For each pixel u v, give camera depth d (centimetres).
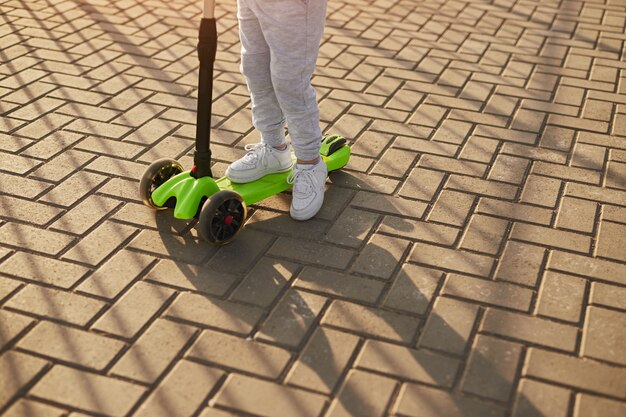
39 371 253
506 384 250
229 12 580
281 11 294
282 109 325
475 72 484
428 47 520
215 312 280
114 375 252
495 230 329
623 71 489
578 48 523
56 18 558
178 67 486
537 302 287
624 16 580
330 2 599
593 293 292
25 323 274
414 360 259
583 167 379
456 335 270
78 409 239
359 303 286
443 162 382
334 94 453
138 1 597
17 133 402
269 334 270
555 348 265
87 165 374
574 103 445
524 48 521
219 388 248
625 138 409
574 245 320
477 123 421
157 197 326
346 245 319
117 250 314
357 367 256
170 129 412
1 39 520
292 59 305
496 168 377
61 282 294
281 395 245
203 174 321
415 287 294
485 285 296
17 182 358
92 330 271
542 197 353
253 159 342
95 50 507
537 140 405
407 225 332
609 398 246
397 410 239
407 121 423
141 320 276
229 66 486
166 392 246
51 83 460
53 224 329
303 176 334
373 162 382
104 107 433
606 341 268
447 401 243
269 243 320
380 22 562
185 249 315
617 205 348
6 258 307
